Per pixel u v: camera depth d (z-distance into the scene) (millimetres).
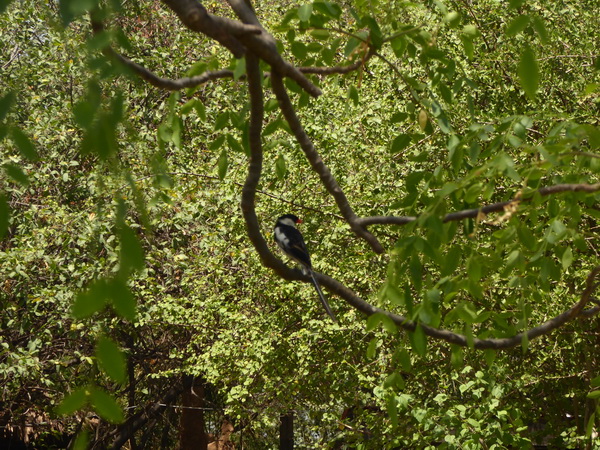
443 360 13031
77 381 16734
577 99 12711
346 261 13000
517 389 12883
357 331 13289
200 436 22016
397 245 4984
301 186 12914
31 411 19500
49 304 16703
